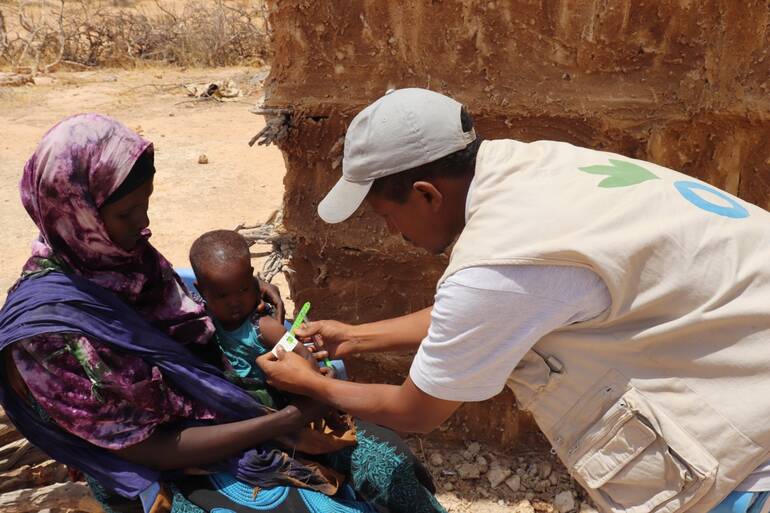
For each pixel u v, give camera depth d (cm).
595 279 173
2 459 301
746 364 175
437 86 294
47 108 1038
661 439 182
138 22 1391
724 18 271
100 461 222
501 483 331
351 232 319
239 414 233
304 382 218
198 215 655
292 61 301
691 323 175
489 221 177
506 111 292
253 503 224
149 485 224
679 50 279
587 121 290
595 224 173
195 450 221
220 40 1366
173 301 237
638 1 274
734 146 287
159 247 588
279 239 331
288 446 237
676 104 283
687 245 174
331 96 301
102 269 220
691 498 183
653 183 184
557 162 188
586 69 285
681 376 180
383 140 181
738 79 276
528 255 170
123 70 1310
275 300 263
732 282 174
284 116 305
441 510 249
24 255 579
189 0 1695
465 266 175
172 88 1170
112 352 215
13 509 280
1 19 1324
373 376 351
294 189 321
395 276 329
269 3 296
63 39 1297
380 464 248
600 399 186
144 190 213
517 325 176
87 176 204
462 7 283
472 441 349
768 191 290
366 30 291
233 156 830
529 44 285
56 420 212
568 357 186
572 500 319
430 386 187
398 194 186
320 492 231
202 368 232
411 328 247
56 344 207
